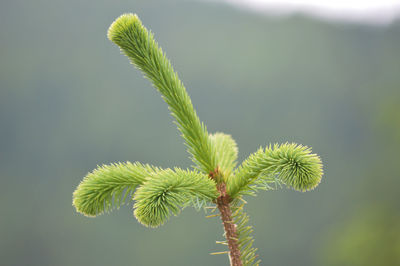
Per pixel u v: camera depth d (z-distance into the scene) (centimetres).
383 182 4759
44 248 11212
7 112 17512
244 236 143
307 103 18925
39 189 14812
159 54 158
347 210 10200
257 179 144
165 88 156
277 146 143
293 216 10656
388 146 4228
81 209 143
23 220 12556
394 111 3741
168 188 126
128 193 146
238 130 18125
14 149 16600
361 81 19438
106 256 10200
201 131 156
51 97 18488
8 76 18500
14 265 11019
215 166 156
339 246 2586
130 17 156
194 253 9850
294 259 10038
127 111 17612
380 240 2314
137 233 10550
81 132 16712
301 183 133
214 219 10112
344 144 16625
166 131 16700
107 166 149
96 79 19262
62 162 16075
